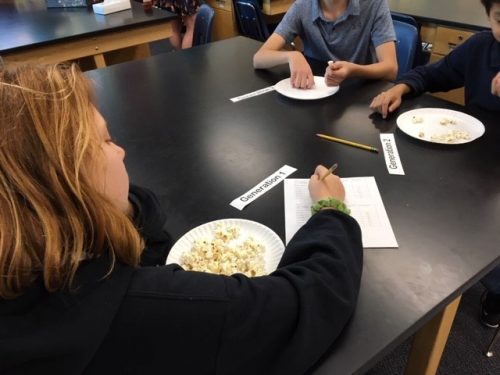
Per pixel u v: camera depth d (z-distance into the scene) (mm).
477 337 1441
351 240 684
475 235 776
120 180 528
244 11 3008
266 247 759
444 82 1511
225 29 3824
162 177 1021
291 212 871
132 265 500
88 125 441
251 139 1170
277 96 1439
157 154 1124
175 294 474
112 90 1558
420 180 946
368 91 1437
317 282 567
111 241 466
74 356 415
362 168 1007
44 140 401
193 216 880
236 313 488
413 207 858
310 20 1827
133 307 453
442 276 695
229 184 977
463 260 723
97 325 424
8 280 398
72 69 466
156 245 771
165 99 1461
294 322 528
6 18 2537
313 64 1730
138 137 1220
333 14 1787
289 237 808
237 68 1710
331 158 1057
